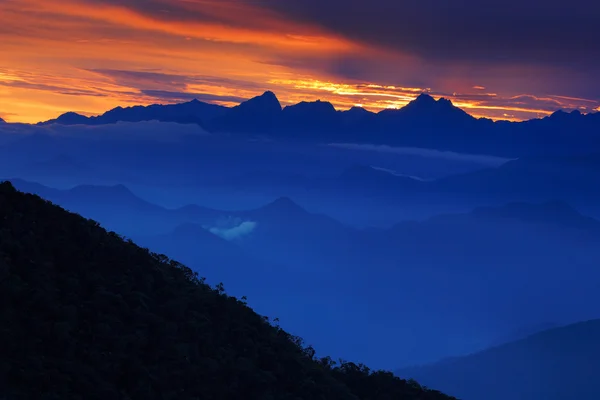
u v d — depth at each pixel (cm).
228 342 11756
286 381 11619
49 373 9119
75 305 10444
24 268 10544
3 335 9319
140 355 10312
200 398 10344
